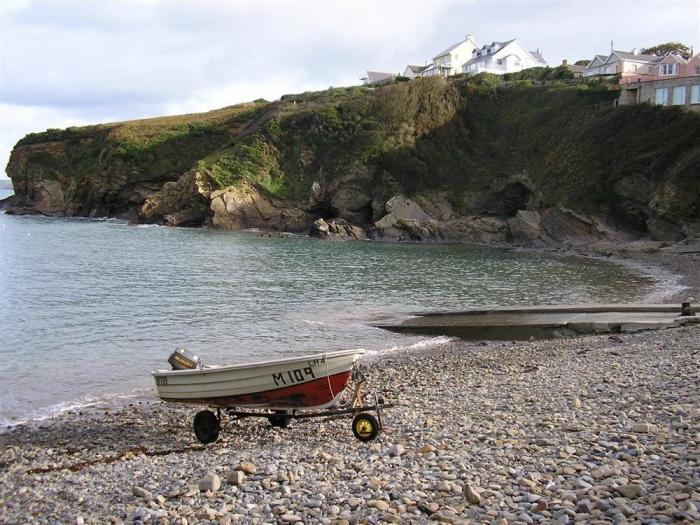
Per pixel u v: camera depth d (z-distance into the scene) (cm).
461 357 1988
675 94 6881
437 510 668
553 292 3406
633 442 844
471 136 8919
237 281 3847
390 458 909
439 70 13000
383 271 4384
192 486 825
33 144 11231
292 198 8681
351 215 8231
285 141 9312
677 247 5294
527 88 9050
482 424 1077
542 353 1972
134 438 1298
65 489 884
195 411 1505
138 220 8794
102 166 9788
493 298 3231
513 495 693
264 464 927
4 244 5938
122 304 3038
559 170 7375
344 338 2362
